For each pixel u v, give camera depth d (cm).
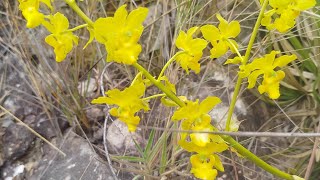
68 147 37
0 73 41
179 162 35
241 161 35
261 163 26
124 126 37
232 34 23
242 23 41
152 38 41
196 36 38
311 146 37
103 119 38
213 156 23
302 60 37
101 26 19
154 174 34
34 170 36
